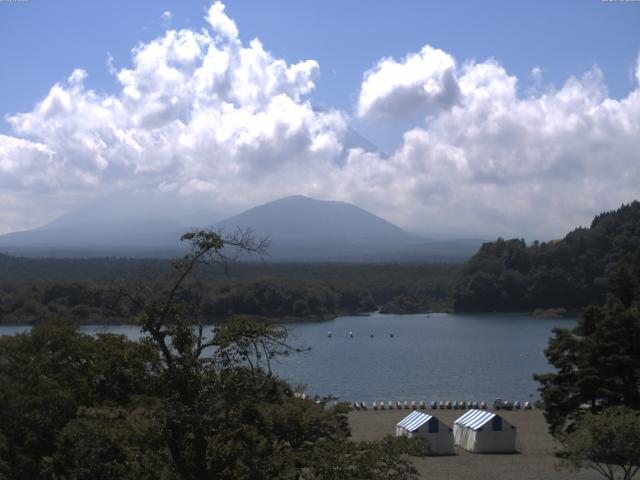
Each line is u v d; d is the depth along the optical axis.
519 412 74.75
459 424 58.41
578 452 37.50
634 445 36.38
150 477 21.06
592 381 49.03
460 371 112.00
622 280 87.94
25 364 32.69
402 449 22.72
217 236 21.05
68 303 110.25
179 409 20.58
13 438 29.88
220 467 21.03
